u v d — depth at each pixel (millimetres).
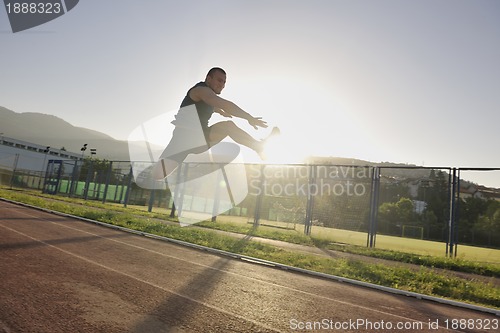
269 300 5102
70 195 37875
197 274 6543
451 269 11594
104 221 15336
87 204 28344
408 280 8133
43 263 5785
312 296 5773
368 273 8633
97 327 3229
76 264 6027
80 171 39438
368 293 6691
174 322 3633
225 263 8492
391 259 12914
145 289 4879
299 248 13844
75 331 3072
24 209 17016
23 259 5914
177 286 5309
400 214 26234
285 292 5840
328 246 15000
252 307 4590
